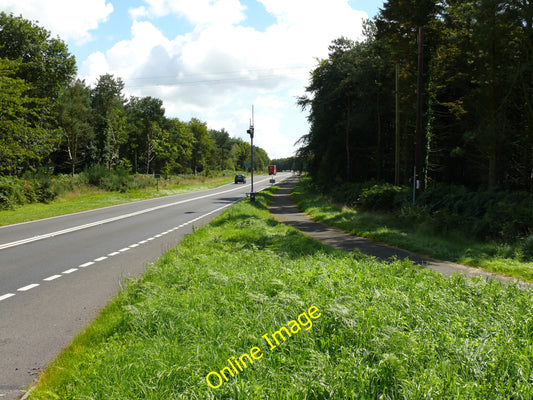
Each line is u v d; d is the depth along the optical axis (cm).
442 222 1476
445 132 2844
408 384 316
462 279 687
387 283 648
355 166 3700
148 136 8475
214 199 3994
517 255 1020
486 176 2584
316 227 1823
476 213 1465
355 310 476
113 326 521
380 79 3309
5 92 3116
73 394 353
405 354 365
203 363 370
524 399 310
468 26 2275
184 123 10488
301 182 7369
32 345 507
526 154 2044
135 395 327
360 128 3506
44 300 707
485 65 2216
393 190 2238
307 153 4050
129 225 1920
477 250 1118
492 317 494
